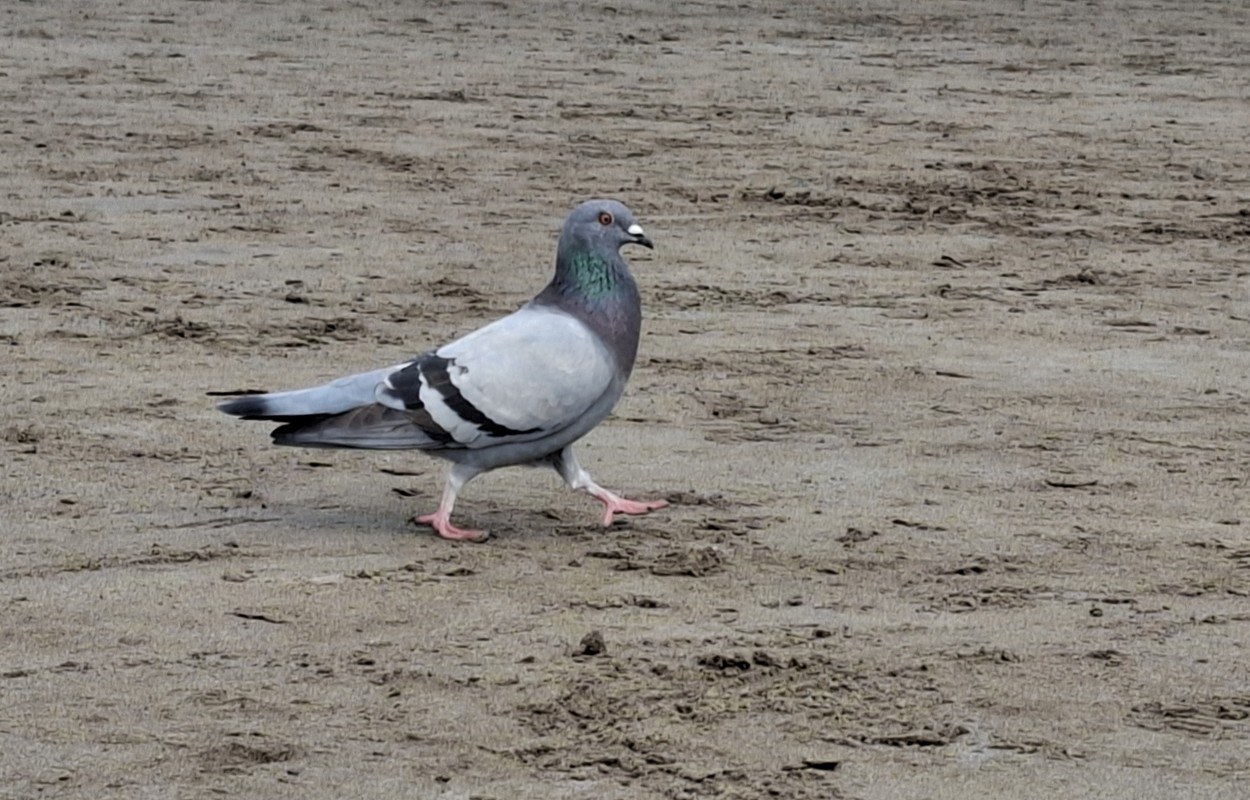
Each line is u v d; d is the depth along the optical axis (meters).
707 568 11.22
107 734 8.95
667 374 15.56
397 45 37.56
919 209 23.09
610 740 8.95
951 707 9.39
